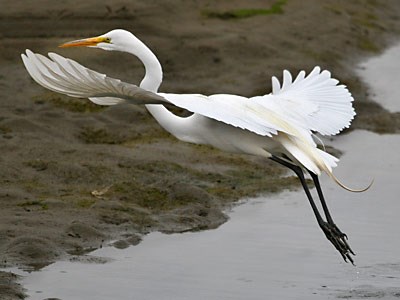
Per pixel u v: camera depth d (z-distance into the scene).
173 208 13.77
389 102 19.81
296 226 13.54
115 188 14.07
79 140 16.08
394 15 27.41
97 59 19.53
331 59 21.77
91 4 21.89
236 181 15.07
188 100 9.32
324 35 23.20
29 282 11.15
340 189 15.23
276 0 24.66
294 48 21.81
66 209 13.20
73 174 14.45
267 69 20.23
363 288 11.52
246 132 10.15
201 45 20.73
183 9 22.59
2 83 18.02
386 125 18.47
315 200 14.66
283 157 10.57
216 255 12.34
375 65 22.41
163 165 15.13
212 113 9.20
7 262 11.57
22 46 19.77
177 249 12.47
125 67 19.44
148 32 21.12
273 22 23.09
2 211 12.91
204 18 22.42
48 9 21.41
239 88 19.17
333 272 12.01
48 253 11.88
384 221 13.91
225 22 22.48
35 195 13.64
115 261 11.95
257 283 11.55
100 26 21.03
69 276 11.39
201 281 11.52
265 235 13.14
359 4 26.81
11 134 15.77
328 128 9.94
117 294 11.00
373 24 25.56
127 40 10.70
